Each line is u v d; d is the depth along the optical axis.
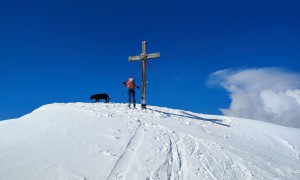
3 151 9.25
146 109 18.17
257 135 17.11
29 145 9.90
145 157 10.10
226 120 19.45
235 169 10.80
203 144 12.55
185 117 17.80
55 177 8.11
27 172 8.16
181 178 9.29
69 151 9.70
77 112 15.05
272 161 12.70
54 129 11.79
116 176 8.64
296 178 11.36
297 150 15.98
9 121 14.00
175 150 11.27
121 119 14.32
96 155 9.69
